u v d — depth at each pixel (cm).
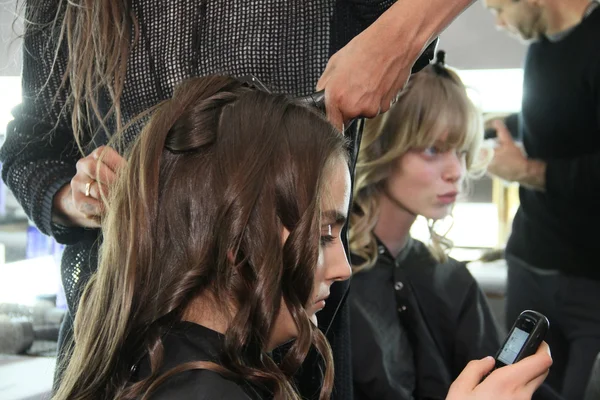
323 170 70
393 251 141
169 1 90
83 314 79
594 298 163
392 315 137
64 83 95
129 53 91
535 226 171
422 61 89
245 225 67
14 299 186
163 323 68
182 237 68
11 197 196
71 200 91
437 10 81
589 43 161
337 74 79
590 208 160
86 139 98
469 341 139
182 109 73
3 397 138
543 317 87
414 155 136
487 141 179
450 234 198
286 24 87
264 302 66
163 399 62
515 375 81
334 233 74
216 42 88
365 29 85
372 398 132
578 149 167
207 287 68
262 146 69
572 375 166
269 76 88
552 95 168
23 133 98
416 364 138
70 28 93
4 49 125
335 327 94
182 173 69
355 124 88
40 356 168
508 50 186
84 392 71
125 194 73
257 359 69
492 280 189
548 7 165
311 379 91
